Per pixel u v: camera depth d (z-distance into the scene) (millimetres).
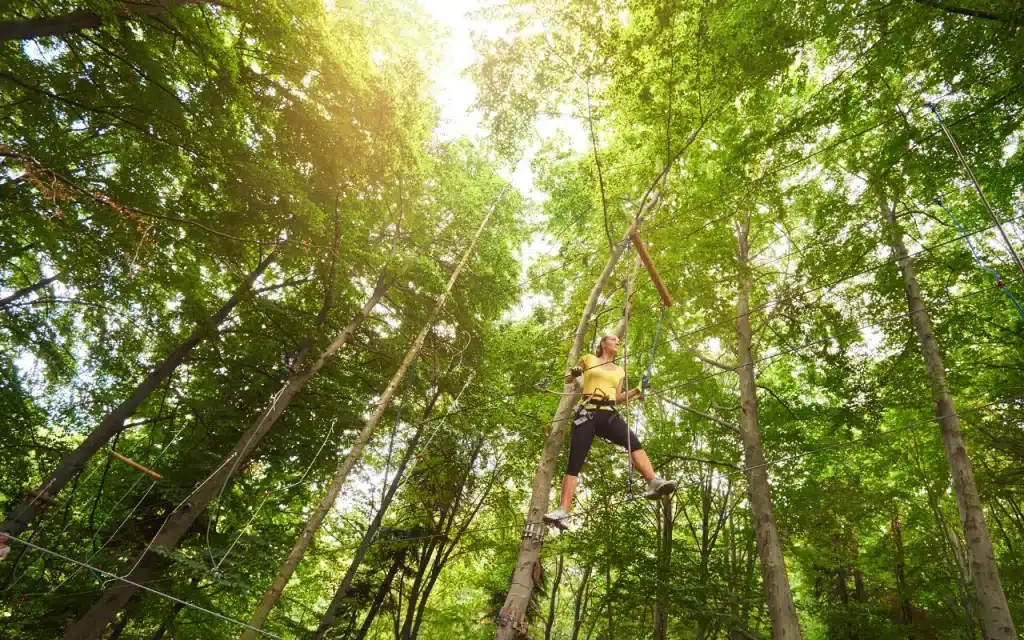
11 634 9977
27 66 7418
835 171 10234
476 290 13797
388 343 14180
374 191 10789
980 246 10836
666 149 8188
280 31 7957
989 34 5707
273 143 9812
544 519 3930
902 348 11984
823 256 10297
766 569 9648
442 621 16953
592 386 4539
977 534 9016
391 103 9195
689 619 11719
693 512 18641
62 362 11031
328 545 14578
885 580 17781
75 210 8711
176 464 12391
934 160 6988
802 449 13695
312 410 13609
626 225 9594
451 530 15320
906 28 6004
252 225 10656
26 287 10820
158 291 11422
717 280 9797
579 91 8016
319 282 13305
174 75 7871
